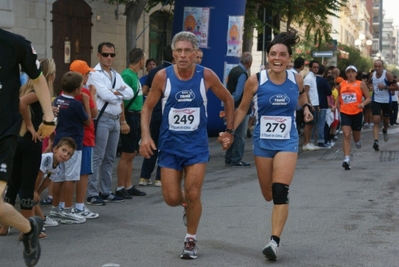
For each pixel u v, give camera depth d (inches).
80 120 384.8
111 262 299.1
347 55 2082.9
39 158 337.7
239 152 639.1
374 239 340.8
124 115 458.6
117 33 1081.4
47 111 266.8
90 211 417.1
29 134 332.2
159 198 468.4
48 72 344.5
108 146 449.7
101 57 439.2
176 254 313.3
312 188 502.0
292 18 1179.9
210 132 887.7
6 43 247.9
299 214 403.5
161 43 1196.5
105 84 435.2
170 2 1038.4
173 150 303.6
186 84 303.0
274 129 315.6
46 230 366.9
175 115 302.4
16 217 259.8
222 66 872.9
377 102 778.2
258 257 308.3
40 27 903.1
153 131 497.7
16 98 253.8
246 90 321.4
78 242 338.0
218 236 349.4
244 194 478.9
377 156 718.5
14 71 252.5
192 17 869.8
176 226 376.2
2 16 789.9
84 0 987.9
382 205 433.1
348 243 332.8
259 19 1020.5
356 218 392.2
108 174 455.2
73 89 386.0
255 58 1630.2
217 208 425.4
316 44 1273.4
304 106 355.3
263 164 320.2
